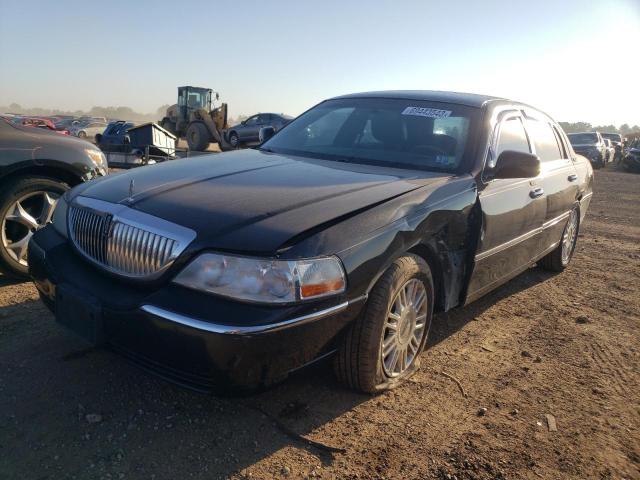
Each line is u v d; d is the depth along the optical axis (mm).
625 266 6570
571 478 2514
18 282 4430
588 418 3029
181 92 27625
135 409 2785
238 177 3113
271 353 2330
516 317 4547
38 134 4484
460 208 3311
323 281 2430
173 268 2428
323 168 3422
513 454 2652
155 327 2346
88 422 2650
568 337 4176
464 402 3098
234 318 2258
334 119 4242
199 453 2486
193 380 2379
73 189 3365
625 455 2717
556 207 4984
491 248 3736
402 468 2490
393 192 3000
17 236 4383
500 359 3709
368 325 2777
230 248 2354
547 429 2889
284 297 2322
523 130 4562
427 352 3725
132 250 2580
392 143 3830
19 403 2766
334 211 2648
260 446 2566
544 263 5875
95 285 2652
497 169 3645
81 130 39938
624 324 4539
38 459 2371
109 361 3234
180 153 15094
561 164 5293
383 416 2879
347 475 2422
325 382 3139
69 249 2990
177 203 2674
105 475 2305
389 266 2816
